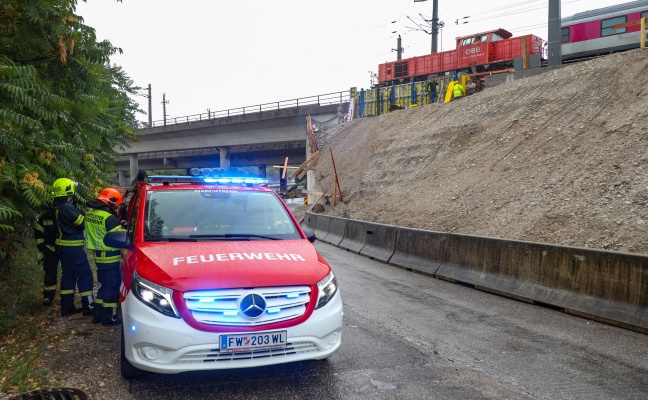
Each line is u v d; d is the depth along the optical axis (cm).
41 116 688
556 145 1405
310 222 2073
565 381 463
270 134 4659
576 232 983
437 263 1052
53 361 514
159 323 396
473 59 2992
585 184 1140
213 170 719
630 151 1155
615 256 678
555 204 1130
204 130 5184
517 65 2277
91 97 861
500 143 1648
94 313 661
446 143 1966
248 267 432
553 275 772
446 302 801
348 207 2109
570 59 2661
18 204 669
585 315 702
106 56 825
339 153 2956
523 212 1177
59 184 702
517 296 821
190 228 521
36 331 605
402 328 641
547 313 729
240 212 557
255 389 439
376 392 435
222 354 399
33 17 659
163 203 550
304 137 4419
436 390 441
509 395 431
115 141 1317
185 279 409
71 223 700
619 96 1412
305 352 425
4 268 898
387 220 1667
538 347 566
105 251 642
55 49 744
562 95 1641
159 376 470
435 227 1383
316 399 419
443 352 546
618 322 654
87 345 569
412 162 2064
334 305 447
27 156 671
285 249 490
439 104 2494
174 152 6231
